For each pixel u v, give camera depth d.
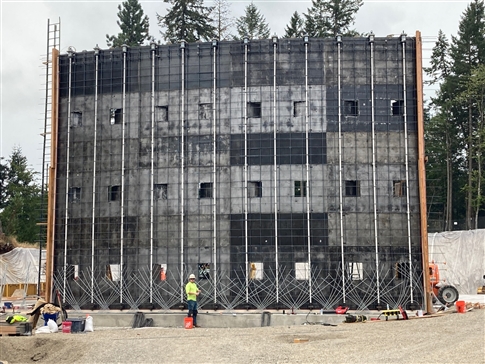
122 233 47.28
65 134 49.88
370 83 46.59
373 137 45.81
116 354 28.83
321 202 45.50
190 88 48.09
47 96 51.31
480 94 82.12
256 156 46.47
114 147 48.66
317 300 44.28
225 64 47.84
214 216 46.12
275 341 30.48
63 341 31.95
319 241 45.09
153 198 47.28
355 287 44.31
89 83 49.91
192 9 87.50
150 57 48.97
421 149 45.19
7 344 31.73
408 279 44.28
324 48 47.09
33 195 103.25
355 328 34.91
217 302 45.03
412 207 45.41
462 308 39.00
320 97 46.62
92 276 47.16
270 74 47.28
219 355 27.45
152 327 40.91
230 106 47.31
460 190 86.19
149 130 48.28
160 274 46.53
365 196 45.47
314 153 46.09
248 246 45.53
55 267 48.25
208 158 47.09
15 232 97.06
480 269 60.62
